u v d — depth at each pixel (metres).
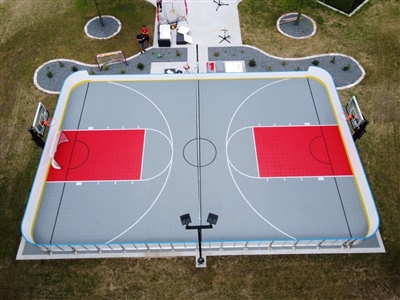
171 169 21.47
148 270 20.19
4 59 30.84
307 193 20.52
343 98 27.70
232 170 21.38
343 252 20.47
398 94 27.94
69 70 29.98
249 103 24.48
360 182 20.55
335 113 23.80
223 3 35.03
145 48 31.39
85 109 24.25
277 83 25.66
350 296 19.44
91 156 22.02
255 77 25.92
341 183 20.89
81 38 32.38
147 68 29.86
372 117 26.62
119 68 29.92
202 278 19.94
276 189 20.67
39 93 28.50
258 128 23.20
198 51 31.06
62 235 19.23
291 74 25.88
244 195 20.44
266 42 31.77
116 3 35.25
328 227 19.44
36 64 30.44
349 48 31.19
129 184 20.91
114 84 25.69
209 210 19.89
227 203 20.14
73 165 21.64
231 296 19.44
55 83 29.09
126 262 20.41
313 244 19.98
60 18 34.00
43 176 20.92
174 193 20.53
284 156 21.92
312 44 31.56
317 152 22.09
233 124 23.41
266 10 34.44
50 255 20.56
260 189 20.67
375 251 20.64
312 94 24.98
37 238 19.14
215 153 22.08
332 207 20.05
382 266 20.28
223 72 26.62
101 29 33.00
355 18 33.59
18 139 25.94
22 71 29.97
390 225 21.72
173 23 33.22
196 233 19.23
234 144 22.47
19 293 19.70
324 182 20.92
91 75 25.53
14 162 24.80
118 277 20.02
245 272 20.05
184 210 19.92
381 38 31.88
